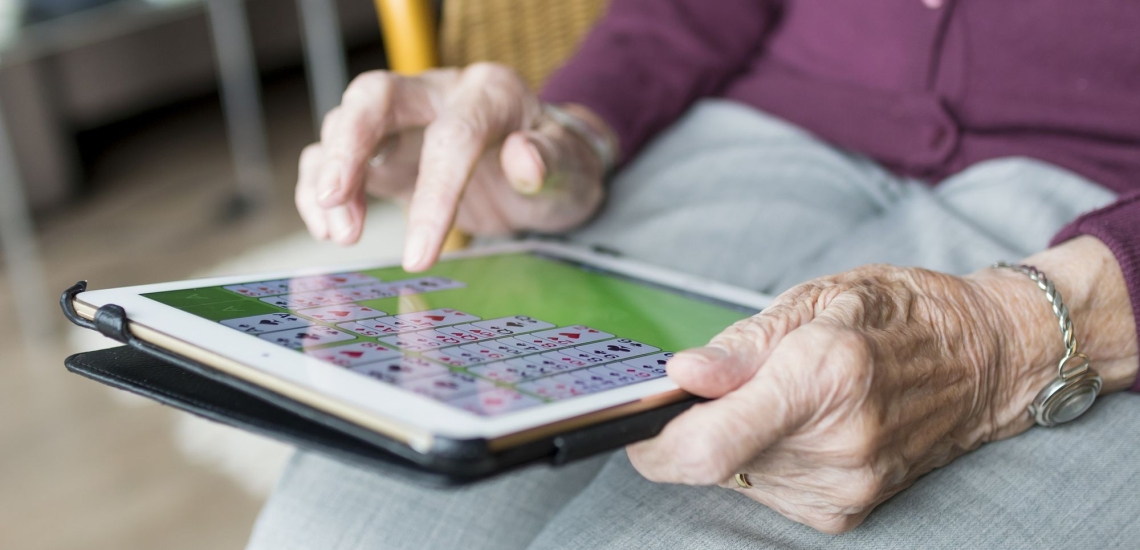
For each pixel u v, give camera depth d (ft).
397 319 1.55
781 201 2.22
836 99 2.40
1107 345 1.65
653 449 1.25
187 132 8.76
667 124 2.56
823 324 1.32
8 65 6.64
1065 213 2.01
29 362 5.20
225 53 8.25
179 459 4.39
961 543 1.45
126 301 1.44
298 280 1.74
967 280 1.63
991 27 2.14
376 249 6.23
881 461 1.37
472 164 1.87
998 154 2.19
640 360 1.45
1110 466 1.56
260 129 8.77
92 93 7.39
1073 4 2.02
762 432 1.22
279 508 1.83
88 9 5.19
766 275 2.09
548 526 1.66
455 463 1.04
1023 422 1.64
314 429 1.18
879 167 2.33
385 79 1.91
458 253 2.05
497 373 1.31
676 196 2.33
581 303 1.76
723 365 1.25
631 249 2.24
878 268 1.59
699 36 2.53
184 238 6.56
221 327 1.38
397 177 2.06
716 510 1.54
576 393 1.25
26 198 6.89
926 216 2.06
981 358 1.53
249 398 1.29
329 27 8.04
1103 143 2.08
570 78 2.49
